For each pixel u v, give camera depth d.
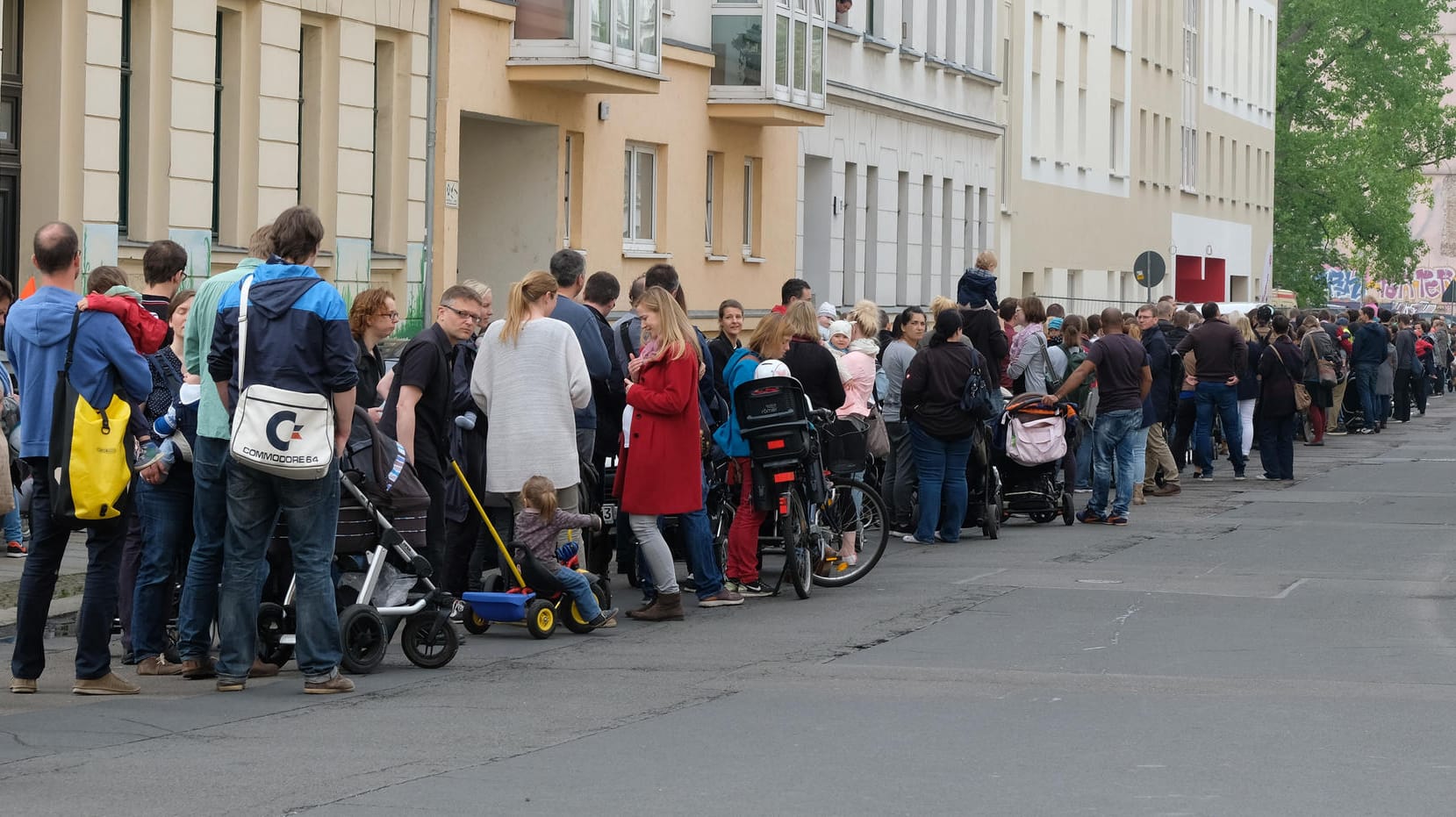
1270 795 9.09
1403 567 18.97
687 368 15.02
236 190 24.06
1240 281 89.38
